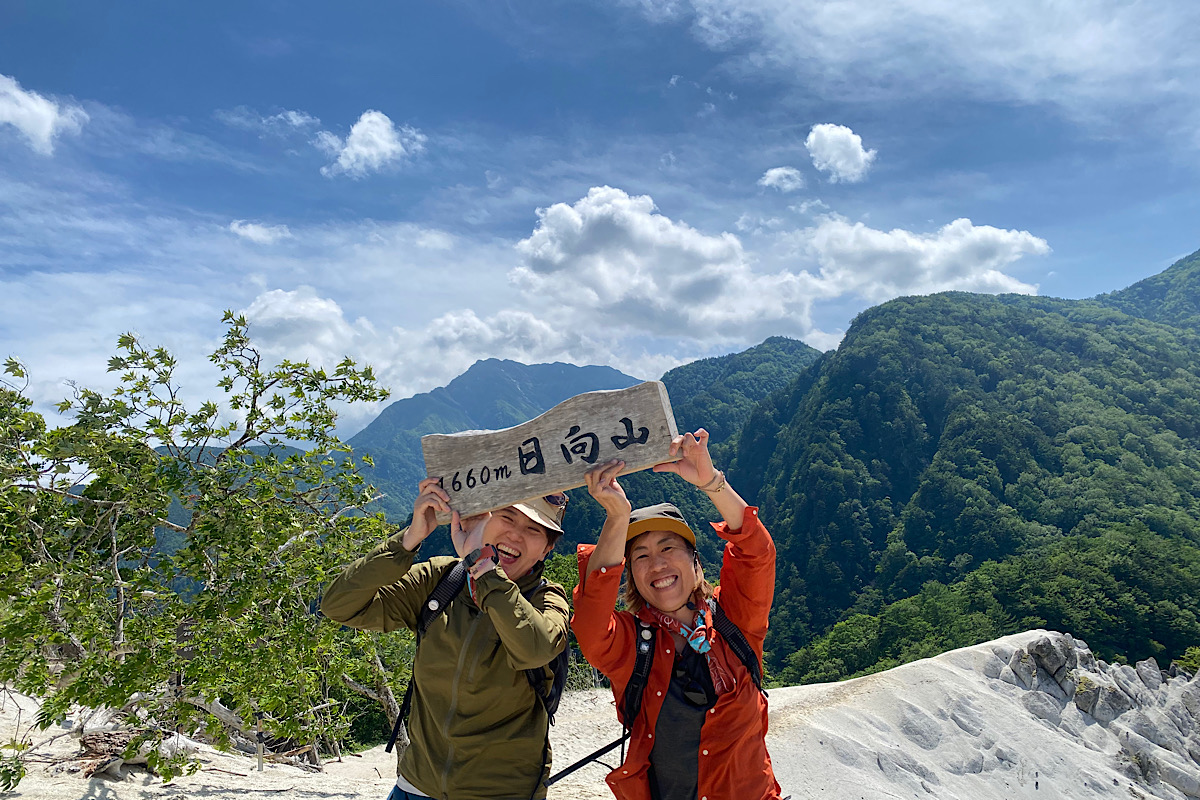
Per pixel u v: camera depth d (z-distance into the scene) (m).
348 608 2.72
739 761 2.83
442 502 2.81
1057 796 13.05
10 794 4.77
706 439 2.52
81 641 6.45
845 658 71.00
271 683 7.18
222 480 8.02
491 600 2.49
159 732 5.79
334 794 7.01
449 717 2.63
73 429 7.62
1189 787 15.61
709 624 2.90
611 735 12.15
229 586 7.35
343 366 9.28
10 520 6.95
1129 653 61.75
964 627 65.38
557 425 2.67
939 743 13.43
